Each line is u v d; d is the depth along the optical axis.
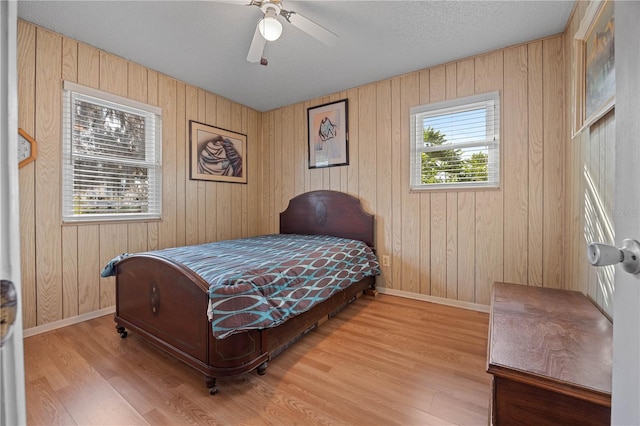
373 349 1.92
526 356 0.96
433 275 2.84
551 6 1.94
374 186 3.19
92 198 2.49
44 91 2.19
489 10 1.99
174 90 3.07
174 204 3.08
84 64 2.39
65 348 1.93
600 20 1.43
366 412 1.35
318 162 3.61
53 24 2.14
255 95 3.54
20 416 0.35
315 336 2.11
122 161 2.68
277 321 1.62
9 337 0.34
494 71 2.51
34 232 2.15
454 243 2.73
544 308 1.46
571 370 0.88
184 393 1.49
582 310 1.43
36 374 1.64
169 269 1.70
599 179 1.50
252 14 2.04
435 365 1.73
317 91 3.41
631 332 0.48
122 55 2.58
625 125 0.51
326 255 2.37
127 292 2.02
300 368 1.71
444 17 2.07
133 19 2.09
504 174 2.49
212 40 2.36
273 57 2.62
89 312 2.44
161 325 1.76
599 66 1.45
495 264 2.54
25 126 2.10
